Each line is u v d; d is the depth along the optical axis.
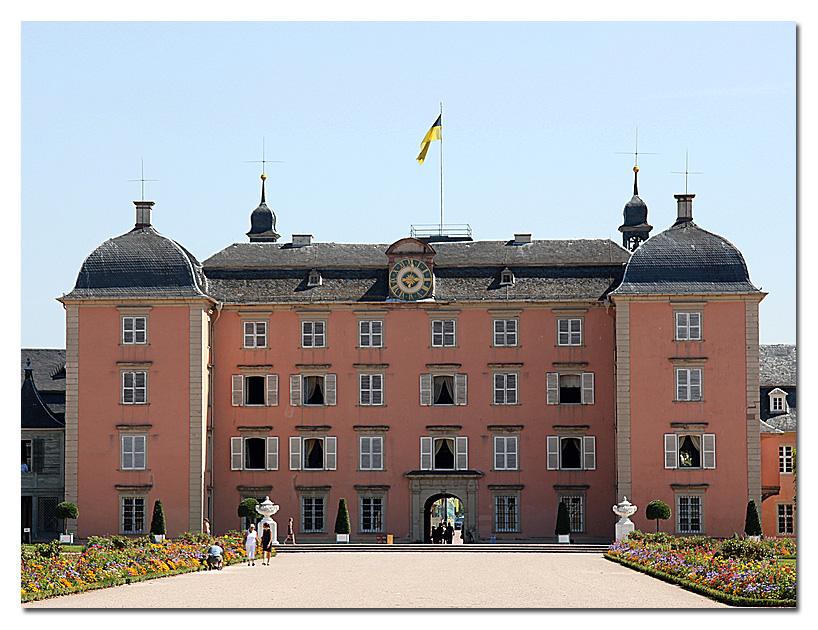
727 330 86.25
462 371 90.75
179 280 87.38
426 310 91.19
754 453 85.31
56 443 89.81
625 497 85.44
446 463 91.12
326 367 90.81
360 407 90.62
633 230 110.69
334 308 91.19
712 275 87.06
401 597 46.28
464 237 103.69
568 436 89.94
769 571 46.88
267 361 90.94
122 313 86.94
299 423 90.56
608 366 90.31
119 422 86.25
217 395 90.69
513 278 91.81
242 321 91.12
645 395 86.06
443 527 102.62
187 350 86.56
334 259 93.94
